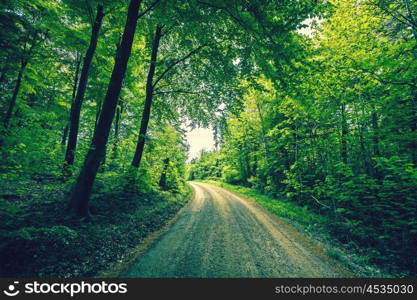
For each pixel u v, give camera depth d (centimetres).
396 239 630
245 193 2042
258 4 553
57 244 392
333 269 442
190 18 706
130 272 373
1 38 716
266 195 1873
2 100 1002
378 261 534
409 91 677
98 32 956
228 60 873
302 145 1388
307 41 729
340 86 888
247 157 2611
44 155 886
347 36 943
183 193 1686
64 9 949
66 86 1700
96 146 609
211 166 5238
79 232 472
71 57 1429
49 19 945
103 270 373
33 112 1103
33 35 902
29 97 1306
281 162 1800
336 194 859
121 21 981
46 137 1088
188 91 1242
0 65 839
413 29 748
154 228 669
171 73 1189
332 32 970
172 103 1386
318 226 870
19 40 794
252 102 2020
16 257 328
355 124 927
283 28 566
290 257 491
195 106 1303
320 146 1198
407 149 675
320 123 1173
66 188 834
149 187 1033
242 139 2261
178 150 1956
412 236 600
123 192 866
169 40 1253
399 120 704
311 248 573
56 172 795
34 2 871
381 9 816
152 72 1159
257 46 677
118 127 1744
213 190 2409
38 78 1089
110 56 1184
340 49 924
